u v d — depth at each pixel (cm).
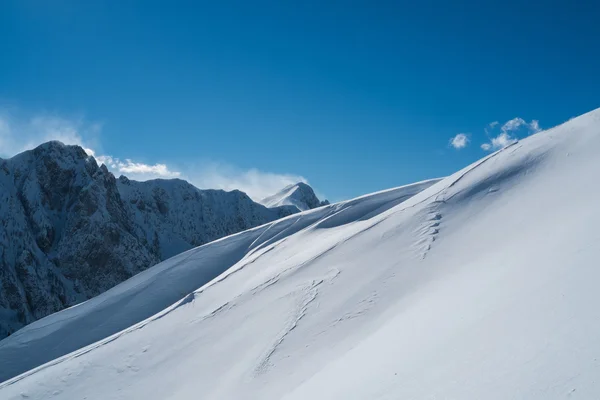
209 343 2477
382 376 1054
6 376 4041
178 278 5081
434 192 3012
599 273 942
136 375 2416
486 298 1237
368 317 1930
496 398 661
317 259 2886
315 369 1650
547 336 784
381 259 2467
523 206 2248
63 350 4272
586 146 2533
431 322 1312
